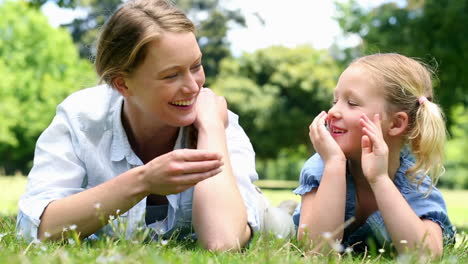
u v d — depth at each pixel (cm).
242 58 3594
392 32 1526
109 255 200
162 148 312
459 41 1432
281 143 3500
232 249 261
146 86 266
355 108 296
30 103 3416
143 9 265
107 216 256
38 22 3553
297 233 312
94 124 297
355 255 290
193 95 270
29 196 278
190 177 241
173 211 299
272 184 3575
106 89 310
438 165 300
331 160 289
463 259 267
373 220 297
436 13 1441
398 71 302
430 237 273
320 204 283
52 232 262
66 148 293
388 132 299
